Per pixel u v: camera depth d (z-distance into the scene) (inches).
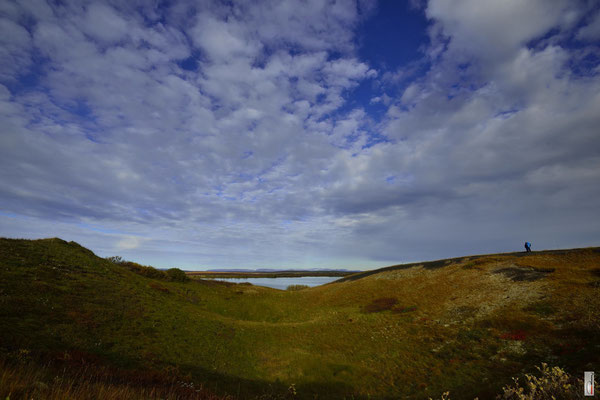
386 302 1492.4
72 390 245.3
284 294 2048.5
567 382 297.1
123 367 527.8
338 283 2294.5
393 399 655.1
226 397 490.6
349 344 1011.3
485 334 884.0
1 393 195.6
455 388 645.3
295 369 815.7
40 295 729.0
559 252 1396.4
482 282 1326.3
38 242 1224.8
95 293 909.8
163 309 1029.2
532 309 941.2
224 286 2054.6
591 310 804.6
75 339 576.7
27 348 434.9
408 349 912.9
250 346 962.1
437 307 1237.7
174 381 513.3
